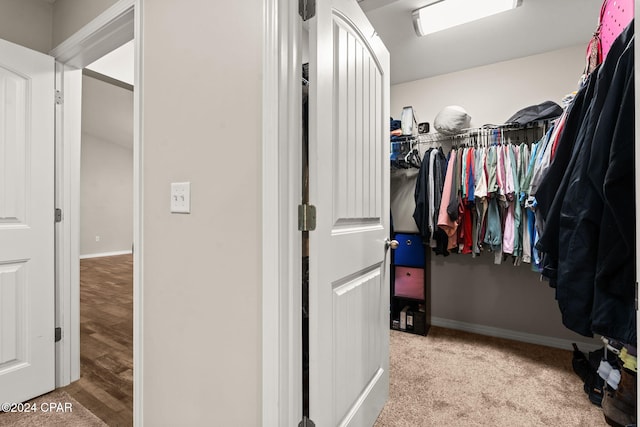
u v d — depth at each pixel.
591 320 0.94
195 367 1.19
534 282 2.50
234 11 1.10
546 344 2.45
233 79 1.09
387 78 1.69
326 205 1.13
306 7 1.10
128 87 3.17
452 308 2.80
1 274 1.63
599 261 0.90
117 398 1.76
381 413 1.62
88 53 1.79
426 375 1.99
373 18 2.00
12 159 1.66
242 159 1.07
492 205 2.32
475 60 2.53
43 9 1.87
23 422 1.55
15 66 1.66
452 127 2.47
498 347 2.41
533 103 2.46
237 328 1.08
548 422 1.56
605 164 0.89
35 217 1.74
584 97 1.12
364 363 1.47
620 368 1.53
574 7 1.88
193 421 1.20
